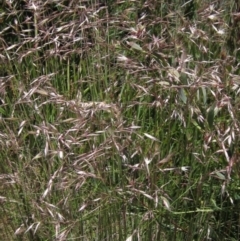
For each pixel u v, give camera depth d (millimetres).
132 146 4375
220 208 4680
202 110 4445
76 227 4629
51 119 5133
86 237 4656
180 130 4812
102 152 4262
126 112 5082
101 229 4605
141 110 5125
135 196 4316
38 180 4785
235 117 4148
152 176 4223
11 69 5348
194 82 4145
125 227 4465
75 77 5438
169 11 5230
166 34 5176
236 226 5027
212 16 4934
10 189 4895
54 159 4852
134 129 4500
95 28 5109
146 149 4594
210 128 4273
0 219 5027
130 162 4484
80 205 4551
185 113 4395
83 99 5215
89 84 5195
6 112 5422
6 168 4902
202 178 4449
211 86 4121
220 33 4836
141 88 4449
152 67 4520
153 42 4629
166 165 4719
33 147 5059
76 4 5234
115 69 5000
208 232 4680
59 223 4344
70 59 5836
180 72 4266
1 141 4629
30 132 4508
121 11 5578
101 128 4340
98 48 5078
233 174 4691
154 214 4484
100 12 5570
